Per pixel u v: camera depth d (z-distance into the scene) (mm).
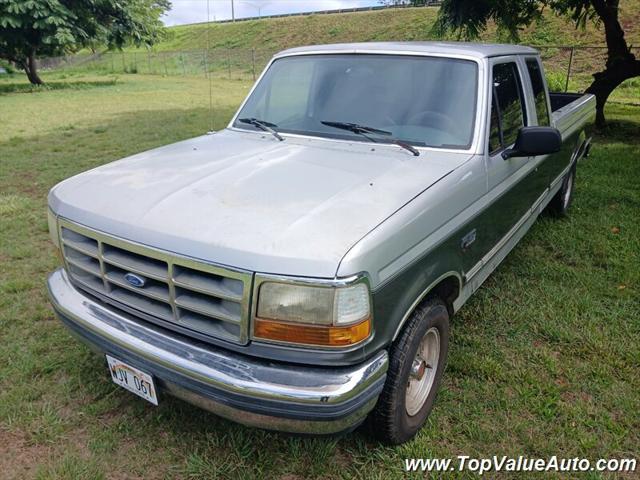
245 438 2656
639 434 2721
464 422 2789
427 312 2508
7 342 3488
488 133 3066
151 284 2258
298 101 3531
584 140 6062
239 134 3547
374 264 2025
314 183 2482
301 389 1960
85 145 9891
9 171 7980
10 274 4477
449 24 12258
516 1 11703
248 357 2082
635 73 11125
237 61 35969
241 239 2025
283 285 1932
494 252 3404
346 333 1960
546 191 4672
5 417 2799
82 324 2486
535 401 2934
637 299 4051
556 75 18375
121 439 2666
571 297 4070
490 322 3758
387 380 2359
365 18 40031
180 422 2775
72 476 2420
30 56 24688
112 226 2316
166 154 3104
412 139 3059
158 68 37062
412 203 2342
